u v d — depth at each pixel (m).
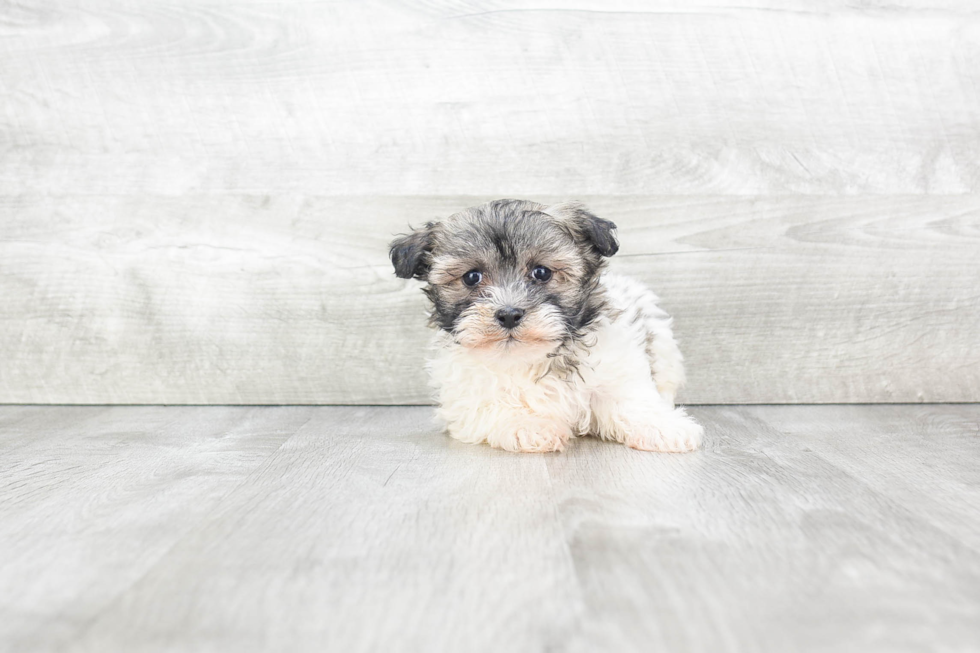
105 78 0.65
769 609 0.31
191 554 0.36
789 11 0.64
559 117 0.65
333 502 0.42
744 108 0.65
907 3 0.64
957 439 0.54
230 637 0.29
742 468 0.48
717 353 0.67
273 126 0.66
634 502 0.42
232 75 0.65
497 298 0.53
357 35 0.65
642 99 0.65
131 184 0.66
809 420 0.61
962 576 0.33
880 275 0.66
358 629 0.30
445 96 0.65
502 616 0.31
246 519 0.40
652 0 0.64
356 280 0.67
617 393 0.55
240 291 0.67
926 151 0.65
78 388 0.67
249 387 0.68
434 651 0.28
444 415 0.57
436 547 0.36
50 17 0.65
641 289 0.62
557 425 0.54
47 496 0.43
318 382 0.67
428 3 0.64
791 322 0.66
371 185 0.66
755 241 0.66
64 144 0.66
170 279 0.67
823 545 0.36
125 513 0.41
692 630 0.29
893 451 0.51
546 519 0.39
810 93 0.65
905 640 0.28
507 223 0.55
